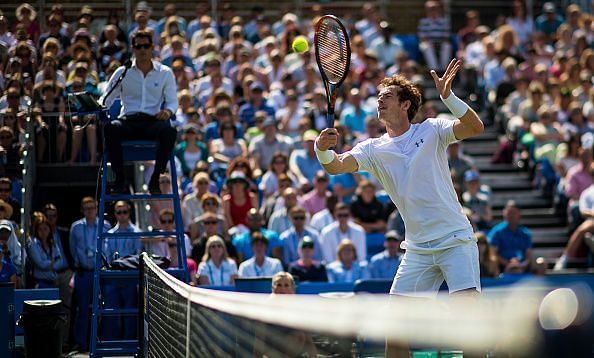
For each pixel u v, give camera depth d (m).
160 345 10.38
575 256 22.97
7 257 16.45
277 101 26.33
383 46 31.08
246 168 21.02
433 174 8.80
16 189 19.02
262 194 21.88
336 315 4.04
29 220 18.31
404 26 35.91
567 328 3.92
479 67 30.50
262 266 17.95
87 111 14.24
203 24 29.44
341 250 19.02
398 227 20.70
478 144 28.72
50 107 19.88
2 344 13.55
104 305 16.61
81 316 17.09
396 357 6.44
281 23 31.39
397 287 8.98
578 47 30.94
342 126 23.80
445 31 33.06
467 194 23.66
